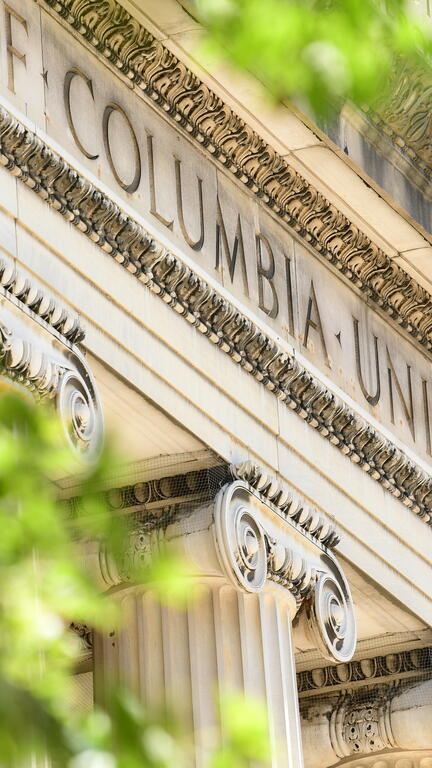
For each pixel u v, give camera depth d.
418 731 43.72
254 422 36.91
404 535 42.62
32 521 13.00
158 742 12.18
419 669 43.91
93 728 12.19
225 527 34.38
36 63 32.03
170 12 33.41
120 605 35.00
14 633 12.63
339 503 39.88
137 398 33.38
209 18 15.70
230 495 34.84
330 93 16.06
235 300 36.38
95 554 33.28
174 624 35.09
